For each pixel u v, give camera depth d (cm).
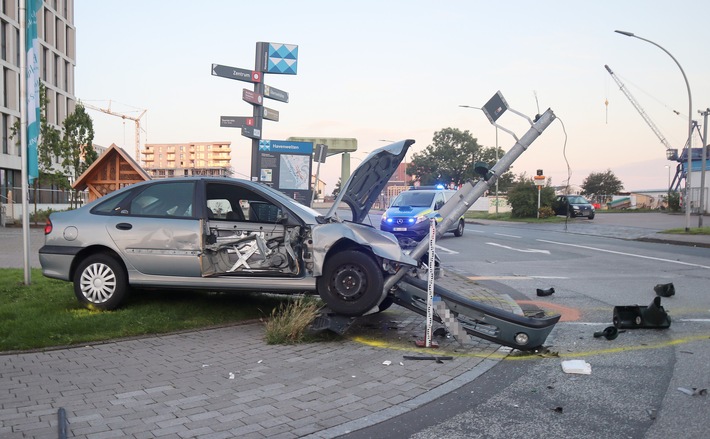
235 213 725
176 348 580
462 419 407
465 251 1722
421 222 2022
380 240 623
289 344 605
